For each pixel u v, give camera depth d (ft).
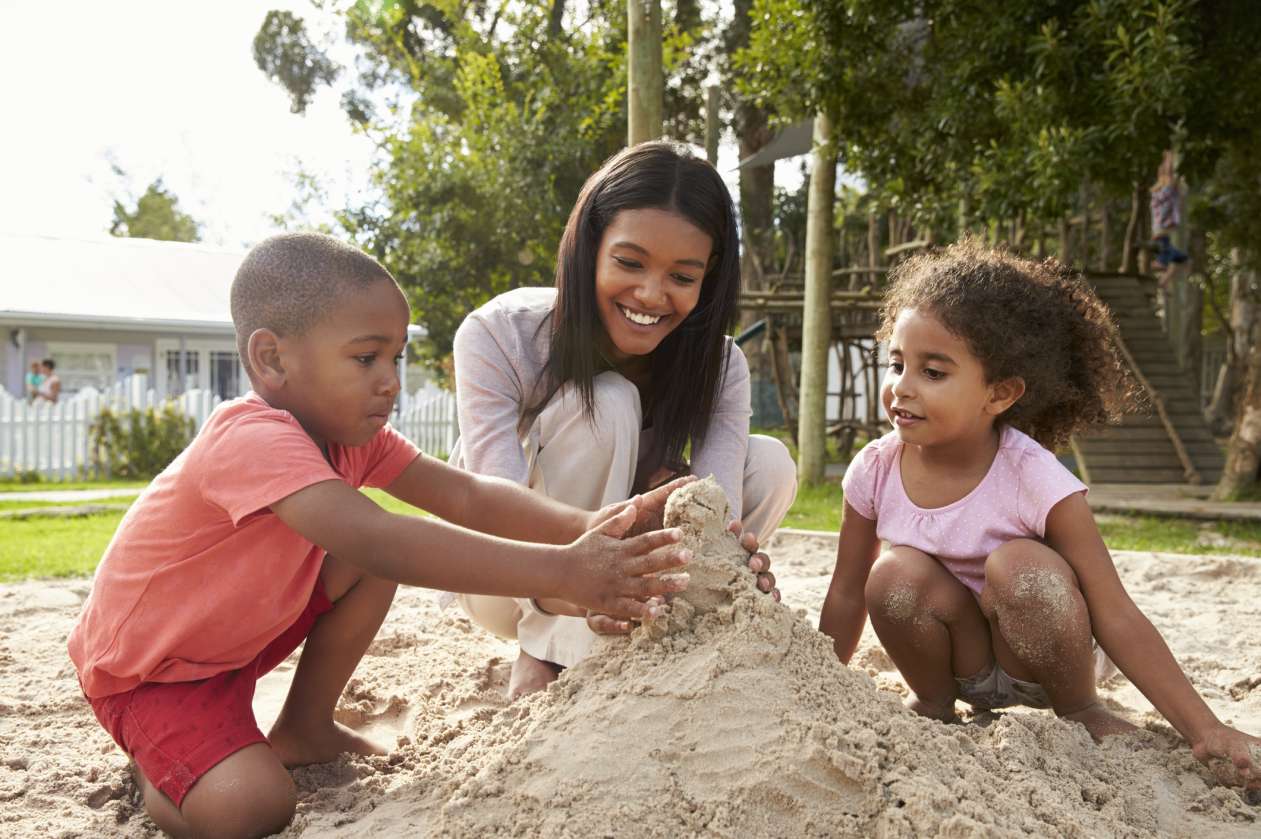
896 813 5.47
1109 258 49.80
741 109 71.10
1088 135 25.11
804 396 33.94
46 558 19.42
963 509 8.47
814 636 6.85
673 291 8.49
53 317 62.13
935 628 8.43
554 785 5.99
